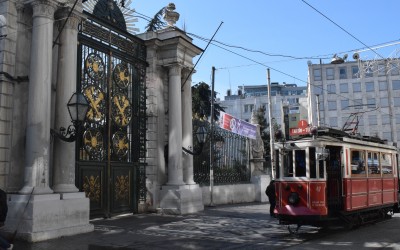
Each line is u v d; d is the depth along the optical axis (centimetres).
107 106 1455
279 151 1212
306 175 1152
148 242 1016
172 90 1712
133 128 1600
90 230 1167
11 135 1105
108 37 1497
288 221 1164
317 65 7631
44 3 1119
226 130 2234
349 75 7519
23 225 1013
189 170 1759
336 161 1255
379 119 7362
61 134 1142
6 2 1125
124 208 1527
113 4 1577
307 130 1258
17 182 1103
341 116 7450
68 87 1187
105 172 1428
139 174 1611
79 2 1232
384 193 1529
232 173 2262
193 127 1962
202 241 1041
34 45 1112
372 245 1004
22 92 1135
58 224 1077
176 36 1678
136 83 1638
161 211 1633
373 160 1462
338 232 1243
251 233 1183
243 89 10106
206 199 1981
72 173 1174
